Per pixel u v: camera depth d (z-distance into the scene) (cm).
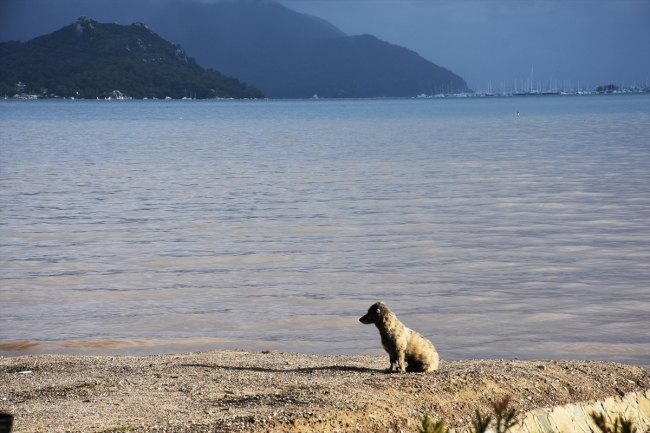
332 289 2052
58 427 837
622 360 1435
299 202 3809
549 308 1838
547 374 1101
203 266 2344
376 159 6462
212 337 1614
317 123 14862
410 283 2119
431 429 519
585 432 985
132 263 2383
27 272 2244
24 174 5238
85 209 3572
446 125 13288
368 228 3033
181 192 4256
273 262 2405
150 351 1495
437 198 3922
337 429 844
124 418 873
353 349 1515
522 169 5409
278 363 1238
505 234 2886
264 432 816
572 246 2647
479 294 1988
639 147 7294
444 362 1218
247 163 6194
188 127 13412
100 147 8262
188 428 820
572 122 13362
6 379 1139
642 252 2530
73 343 1552
